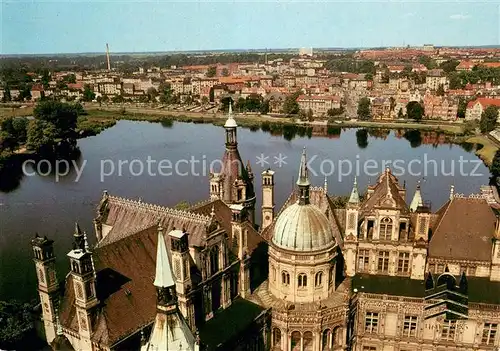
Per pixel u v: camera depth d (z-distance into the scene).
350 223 92.56
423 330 87.06
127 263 71.69
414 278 92.81
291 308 82.00
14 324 82.19
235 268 83.56
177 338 47.88
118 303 66.56
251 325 77.62
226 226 92.75
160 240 48.06
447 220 95.19
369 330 89.88
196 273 75.12
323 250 81.38
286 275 83.56
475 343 85.00
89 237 149.88
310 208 83.31
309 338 82.88
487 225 93.31
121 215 88.50
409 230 93.50
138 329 66.50
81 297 62.09
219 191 103.44
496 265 89.31
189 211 87.94
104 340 62.56
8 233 155.50
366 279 93.00
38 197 194.25
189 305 71.88
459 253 92.00
